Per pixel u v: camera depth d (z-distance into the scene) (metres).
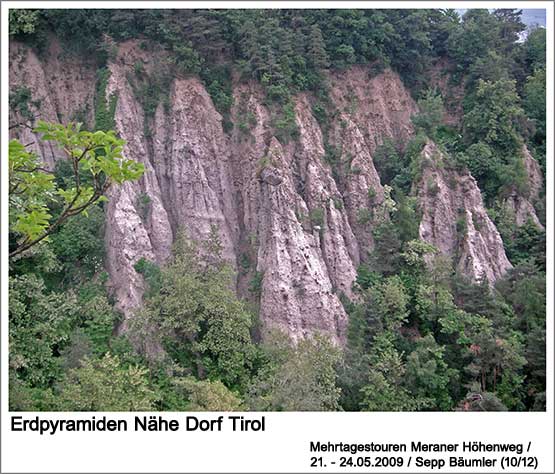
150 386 28.92
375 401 30.03
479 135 48.16
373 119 47.62
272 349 31.64
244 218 39.91
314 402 25.45
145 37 40.31
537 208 46.78
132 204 35.72
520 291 36.12
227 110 41.34
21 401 25.08
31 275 30.16
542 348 33.28
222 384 28.50
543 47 54.56
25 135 36.75
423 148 44.12
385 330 34.56
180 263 32.38
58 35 38.91
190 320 30.89
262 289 36.00
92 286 33.25
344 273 38.25
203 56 41.25
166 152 39.28
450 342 35.22
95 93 39.03
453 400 32.56
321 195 39.69
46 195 17.98
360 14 46.84
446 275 37.31
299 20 43.72
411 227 39.59
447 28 52.09
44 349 28.58
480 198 43.41
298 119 41.56
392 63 50.06
